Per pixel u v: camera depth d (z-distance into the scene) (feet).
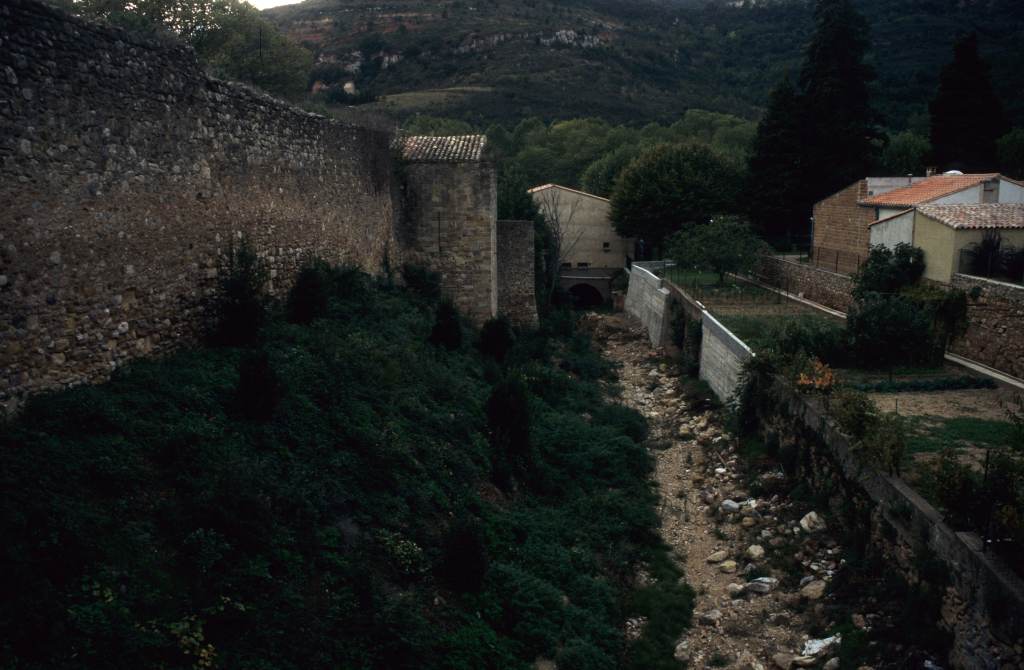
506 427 56.59
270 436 38.93
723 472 63.00
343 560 34.32
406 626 32.53
